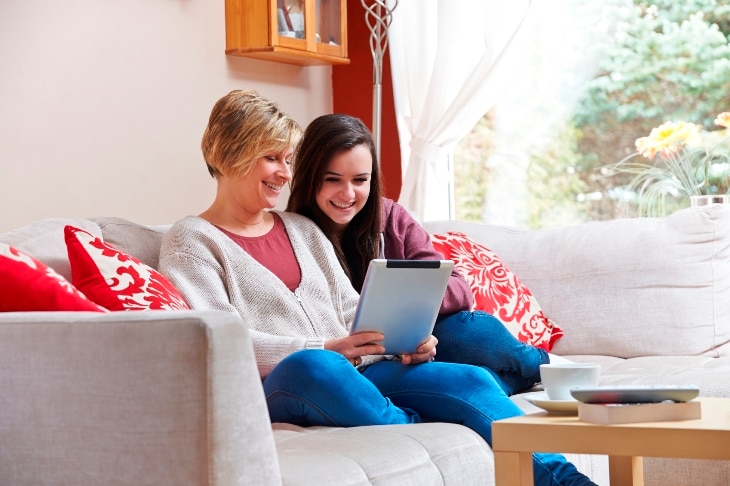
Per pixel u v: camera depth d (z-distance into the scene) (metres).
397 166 4.78
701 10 4.30
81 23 3.48
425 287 2.24
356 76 4.81
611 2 4.45
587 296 3.39
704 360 3.09
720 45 4.27
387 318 2.26
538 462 1.99
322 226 2.77
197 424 1.49
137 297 2.08
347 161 2.71
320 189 2.73
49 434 1.62
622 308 3.33
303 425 2.18
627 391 1.69
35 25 3.33
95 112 3.54
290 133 2.49
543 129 4.60
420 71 4.54
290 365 2.13
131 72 3.67
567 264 3.45
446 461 1.94
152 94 3.76
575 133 4.54
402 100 4.57
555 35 4.56
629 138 4.45
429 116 4.48
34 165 3.32
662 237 3.37
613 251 3.41
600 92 4.49
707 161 4.27
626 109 4.45
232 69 4.15
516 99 4.64
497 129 4.68
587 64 4.50
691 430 1.58
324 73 4.80
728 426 1.59
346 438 1.93
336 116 2.78
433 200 4.53
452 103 4.42
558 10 4.55
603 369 3.03
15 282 1.80
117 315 1.58
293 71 4.55
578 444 1.67
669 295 3.29
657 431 1.60
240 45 4.08
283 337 2.31
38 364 1.62
